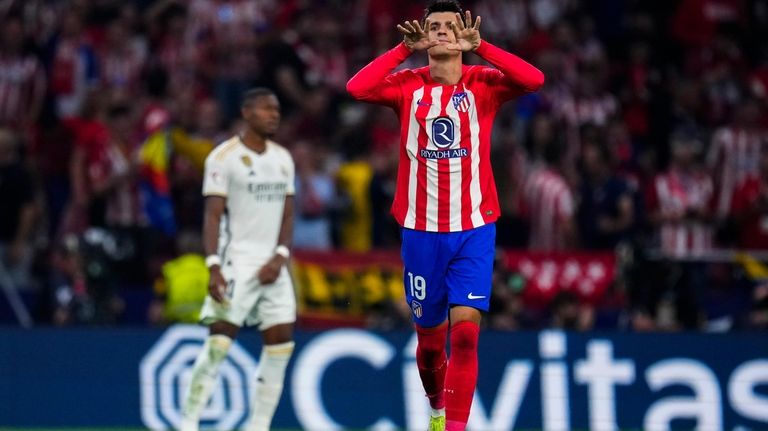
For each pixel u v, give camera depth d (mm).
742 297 44281
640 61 57938
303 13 55656
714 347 38312
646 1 62062
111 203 44938
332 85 53938
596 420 37719
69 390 37000
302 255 43250
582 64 56094
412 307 24453
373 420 37094
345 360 37344
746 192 51281
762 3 63562
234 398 36719
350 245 45906
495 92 23812
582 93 54188
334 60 54594
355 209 45875
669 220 48719
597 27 62000
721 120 57500
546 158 49312
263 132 30344
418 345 25016
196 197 46094
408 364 37438
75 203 45688
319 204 45844
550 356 37906
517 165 48812
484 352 37812
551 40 57156
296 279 43031
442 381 25312
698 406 38031
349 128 49562
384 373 37344
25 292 44094
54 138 48094
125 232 43562
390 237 46062
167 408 36719
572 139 53125
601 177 46781
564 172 49344
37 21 54875
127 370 37000
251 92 30453
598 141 47281
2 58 51375
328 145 49750
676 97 57250
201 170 44406
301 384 37094
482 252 23562
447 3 23734
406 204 23906
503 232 47719
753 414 38094
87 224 45375
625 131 53750
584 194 46812
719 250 49156
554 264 44719
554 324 43750
